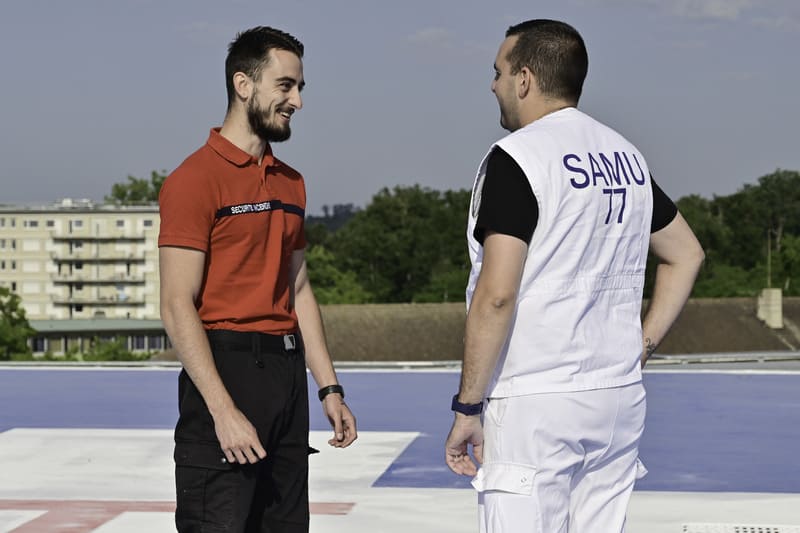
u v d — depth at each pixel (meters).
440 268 137.12
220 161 3.87
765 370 14.26
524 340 3.42
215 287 3.88
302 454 4.07
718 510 6.52
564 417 3.42
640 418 3.63
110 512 6.49
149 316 176.25
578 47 3.58
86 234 175.38
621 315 3.58
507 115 3.65
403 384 13.01
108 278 175.75
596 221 3.45
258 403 3.88
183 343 3.76
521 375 3.43
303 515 4.10
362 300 131.00
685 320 58.75
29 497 6.90
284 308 4.02
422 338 53.12
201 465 3.86
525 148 3.36
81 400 11.62
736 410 10.74
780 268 123.12
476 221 3.41
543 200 3.34
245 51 3.88
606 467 3.62
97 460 8.12
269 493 4.05
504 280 3.30
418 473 7.60
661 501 6.76
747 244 137.62
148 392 12.32
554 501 3.46
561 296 3.42
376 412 10.64
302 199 4.11
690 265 3.86
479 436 3.49
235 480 3.86
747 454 8.47
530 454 3.42
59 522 6.25
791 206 141.12
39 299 175.75
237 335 3.88
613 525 3.64
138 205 179.50
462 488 7.11
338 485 7.21
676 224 3.82
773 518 6.32
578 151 3.45
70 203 177.25
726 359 17.19
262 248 3.92
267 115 3.88
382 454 8.30
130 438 9.12
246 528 4.06
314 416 10.17
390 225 140.00
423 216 140.88
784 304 60.03
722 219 139.12
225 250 3.87
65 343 156.75
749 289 120.88
